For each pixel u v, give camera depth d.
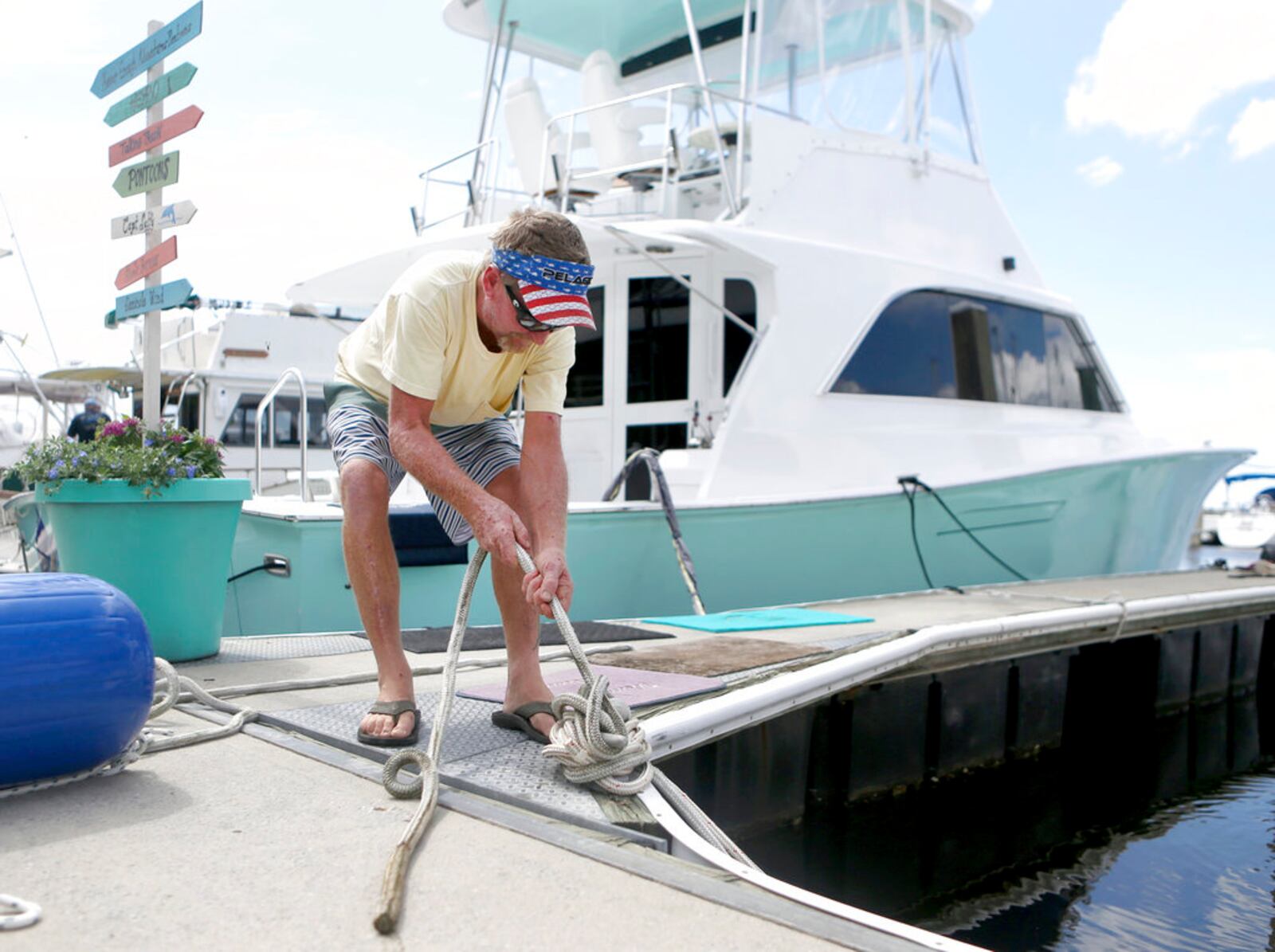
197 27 3.55
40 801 1.97
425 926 1.43
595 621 4.75
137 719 2.12
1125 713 6.13
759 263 6.07
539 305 2.11
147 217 3.81
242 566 4.98
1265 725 7.38
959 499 6.46
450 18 7.59
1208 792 5.28
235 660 3.55
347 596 4.69
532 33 7.74
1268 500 20.83
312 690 3.05
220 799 2.00
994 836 4.31
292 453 13.61
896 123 7.06
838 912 1.51
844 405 6.24
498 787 2.05
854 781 4.16
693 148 7.20
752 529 5.68
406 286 2.28
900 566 6.32
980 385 7.09
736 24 7.33
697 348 6.61
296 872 1.62
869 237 6.79
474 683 3.17
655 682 3.09
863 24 6.95
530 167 7.53
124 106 3.98
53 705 1.96
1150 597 5.81
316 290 7.21
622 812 1.93
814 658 3.57
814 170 6.56
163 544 3.44
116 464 3.37
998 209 7.83
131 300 3.87
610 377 6.90
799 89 6.64
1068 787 5.19
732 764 3.51
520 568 2.44
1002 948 3.23
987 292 7.26
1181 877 3.92
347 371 2.64
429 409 2.32
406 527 4.77
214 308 13.52
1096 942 3.28
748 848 3.55
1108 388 8.45
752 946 1.39
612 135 7.21
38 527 5.27
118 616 2.11
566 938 1.40
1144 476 7.64
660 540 5.44
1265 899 3.69
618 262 6.87
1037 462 7.20
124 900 1.49
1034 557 7.11
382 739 2.31
